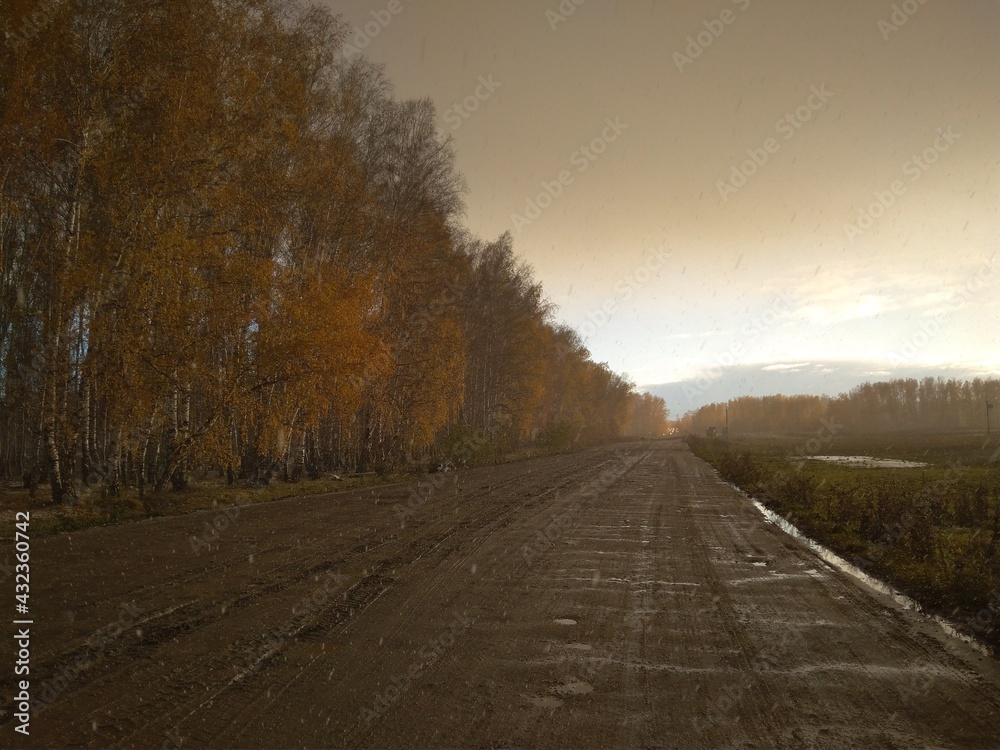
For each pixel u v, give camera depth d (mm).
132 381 16781
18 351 21844
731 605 7812
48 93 15945
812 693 4980
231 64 18516
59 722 4234
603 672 5375
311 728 4199
